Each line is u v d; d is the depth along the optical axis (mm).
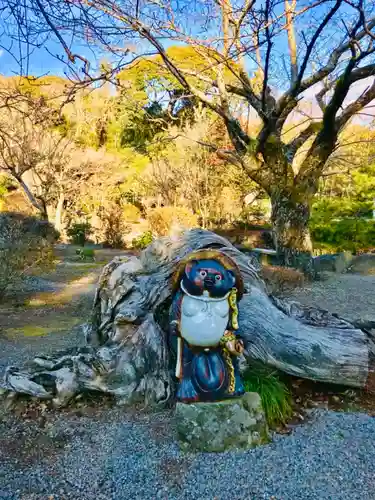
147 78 14250
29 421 3750
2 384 4215
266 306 4332
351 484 2934
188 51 12406
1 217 13500
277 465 3113
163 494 2861
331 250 17422
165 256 4699
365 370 3982
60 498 2842
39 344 6078
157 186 21266
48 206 22516
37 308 8422
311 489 2883
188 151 19578
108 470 3098
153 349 4016
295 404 3990
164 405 3896
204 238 4633
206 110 21156
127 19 5340
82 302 8891
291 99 9742
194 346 3344
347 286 10656
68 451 3326
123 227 21203
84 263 14711
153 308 4297
